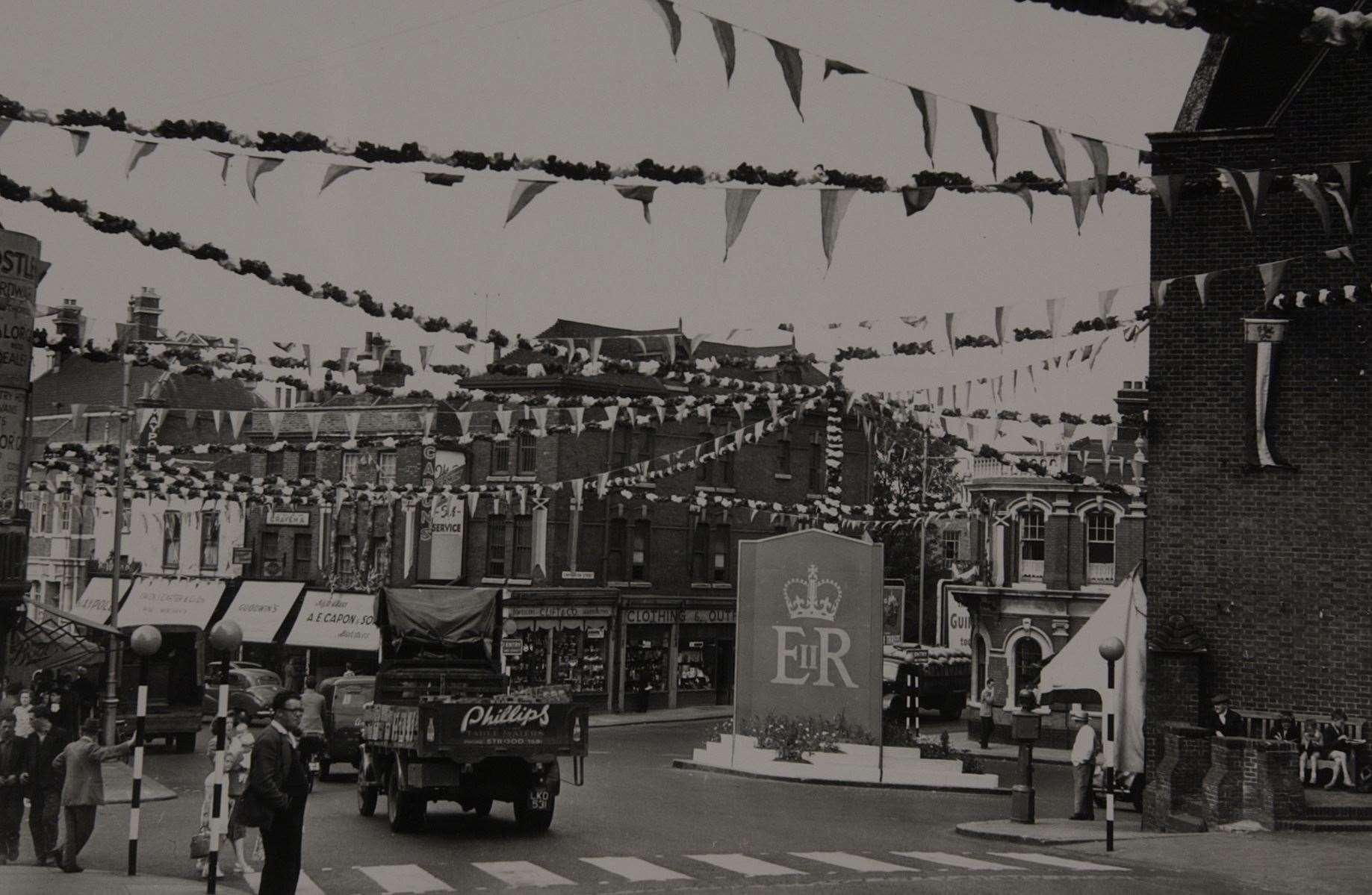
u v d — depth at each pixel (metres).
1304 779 22.92
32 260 21.70
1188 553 24.61
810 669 30.94
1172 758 21.70
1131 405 27.70
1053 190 10.91
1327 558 23.83
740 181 10.42
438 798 19.02
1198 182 12.06
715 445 37.34
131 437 56.50
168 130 10.83
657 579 55.62
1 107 10.72
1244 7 6.66
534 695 19.97
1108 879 15.59
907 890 14.52
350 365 18.02
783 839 19.27
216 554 59.81
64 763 16.09
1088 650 27.00
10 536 21.73
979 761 31.62
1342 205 12.15
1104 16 6.72
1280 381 24.17
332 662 53.62
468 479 53.78
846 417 25.03
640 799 24.39
